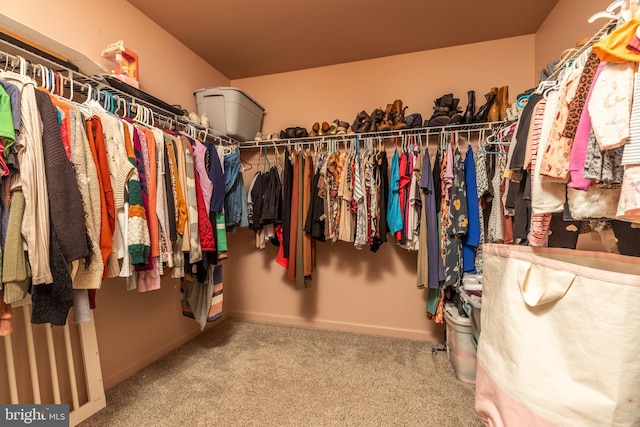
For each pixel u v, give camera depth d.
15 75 0.87
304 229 2.08
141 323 1.81
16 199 0.82
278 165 2.38
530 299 0.68
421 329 2.25
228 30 1.98
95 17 1.53
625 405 0.54
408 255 2.26
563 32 1.63
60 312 0.90
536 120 0.91
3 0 1.17
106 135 1.12
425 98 2.23
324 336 2.29
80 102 1.45
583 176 0.70
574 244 1.07
